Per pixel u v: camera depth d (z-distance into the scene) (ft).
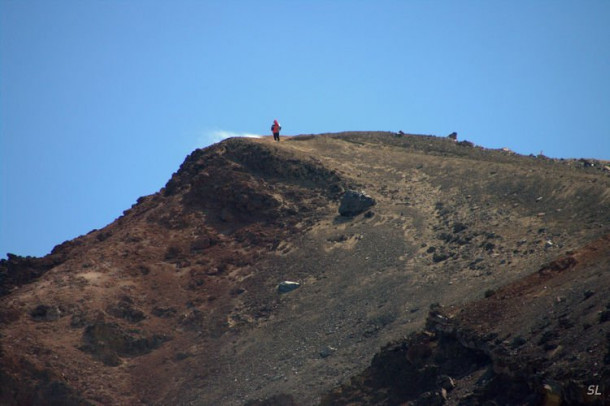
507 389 510.17
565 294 551.18
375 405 589.32
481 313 588.50
